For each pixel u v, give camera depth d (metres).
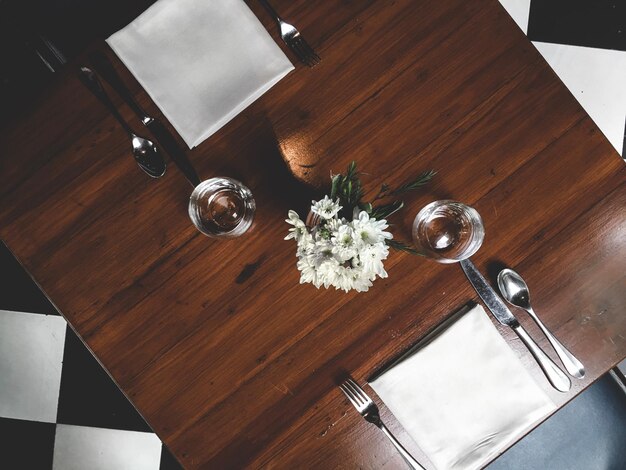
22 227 1.20
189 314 1.17
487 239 1.15
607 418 1.46
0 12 1.40
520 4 2.11
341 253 0.86
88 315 1.18
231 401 1.17
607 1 2.09
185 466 1.17
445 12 1.15
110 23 1.48
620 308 1.14
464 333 1.12
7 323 2.11
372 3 1.16
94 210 1.19
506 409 1.12
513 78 1.14
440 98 1.15
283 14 1.17
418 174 1.15
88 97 1.19
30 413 2.09
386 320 1.16
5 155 1.20
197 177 1.17
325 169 1.16
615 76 2.06
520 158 1.14
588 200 1.14
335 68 1.16
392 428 1.17
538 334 1.16
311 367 1.17
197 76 1.14
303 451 1.17
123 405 2.09
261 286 1.17
